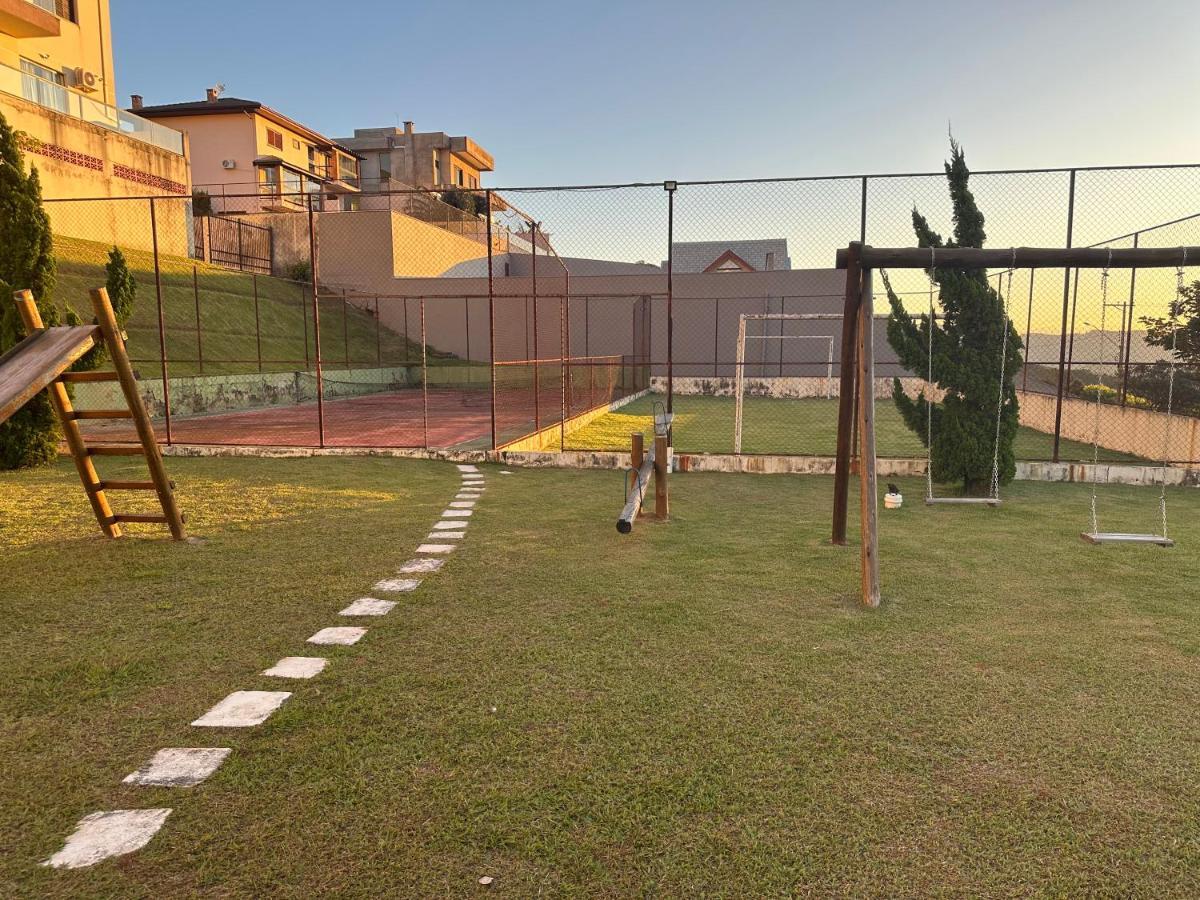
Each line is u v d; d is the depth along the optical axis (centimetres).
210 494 754
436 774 247
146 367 1703
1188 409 952
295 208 3325
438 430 1405
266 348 2238
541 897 190
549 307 2923
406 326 2884
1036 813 228
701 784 241
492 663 341
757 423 1566
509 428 1441
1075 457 1053
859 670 334
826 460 934
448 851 208
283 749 264
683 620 399
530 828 218
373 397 2323
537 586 461
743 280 2706
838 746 267
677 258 3325
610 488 825
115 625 390
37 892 192
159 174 2322
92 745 267
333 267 2991
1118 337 1161
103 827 220
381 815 225
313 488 793
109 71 2423
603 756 259
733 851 208
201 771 250
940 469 789
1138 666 341
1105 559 535
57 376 502
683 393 2538
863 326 441
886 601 434
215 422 1528
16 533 589
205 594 442
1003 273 1213
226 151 3378
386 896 191
